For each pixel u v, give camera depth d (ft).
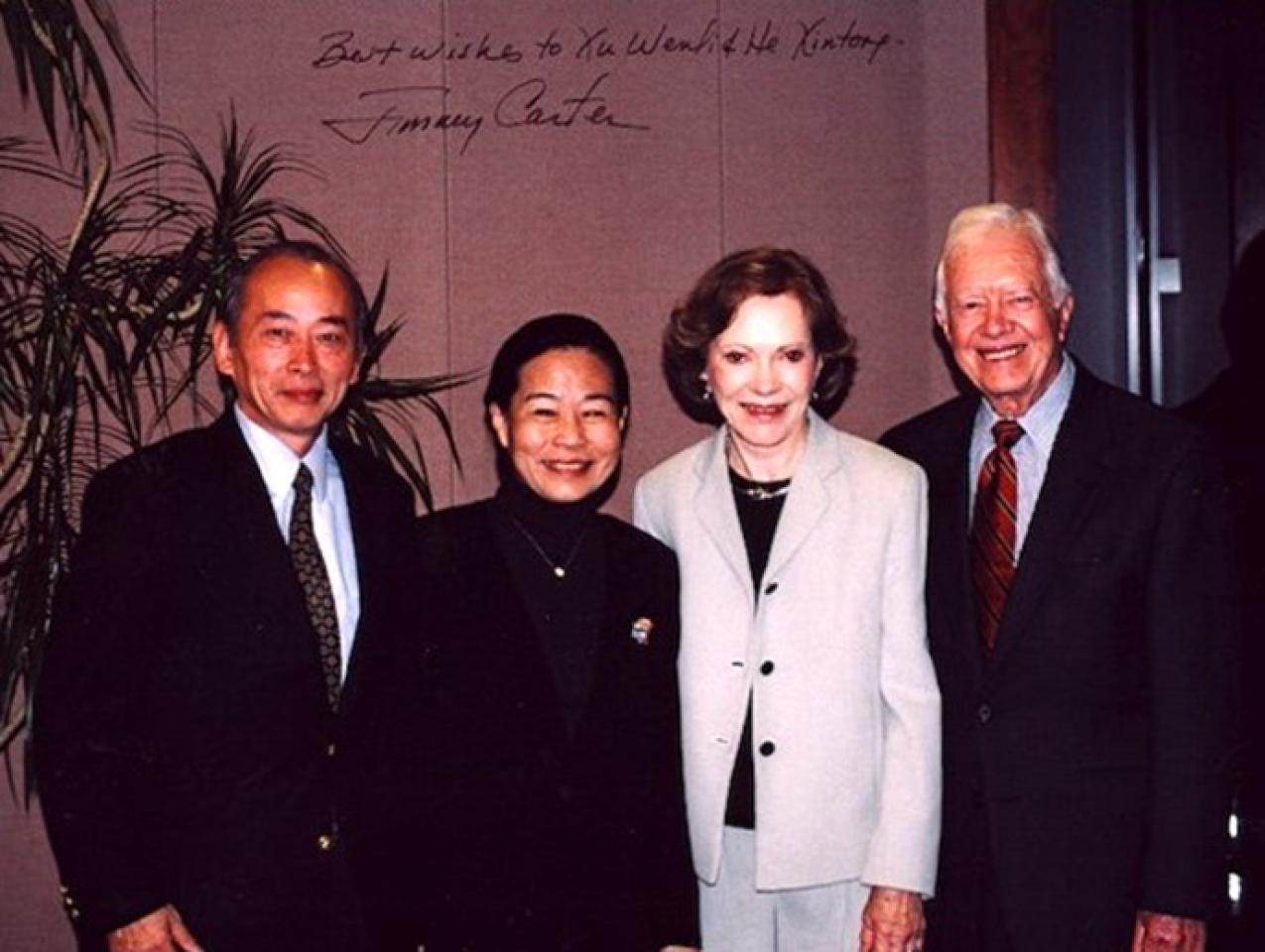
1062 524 6.95
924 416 7.89
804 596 6.87
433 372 10.18
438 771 6.59
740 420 6.89
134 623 6.26
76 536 7.73
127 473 6.49
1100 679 6.88
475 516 6.88
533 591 6.70
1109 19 11.14
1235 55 11.12
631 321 10.27
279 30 10.06
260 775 6.37
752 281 6.81
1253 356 8.76
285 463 6.78
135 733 6.31
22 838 10.14
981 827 7.02
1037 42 10.20
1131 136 11.19
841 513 6.92
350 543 6.98
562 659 6.63
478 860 6.50
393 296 10.16
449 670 6.60
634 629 6.78
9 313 8.30
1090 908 6.85
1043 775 6.88
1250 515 8.39
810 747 6.76
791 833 6.73
